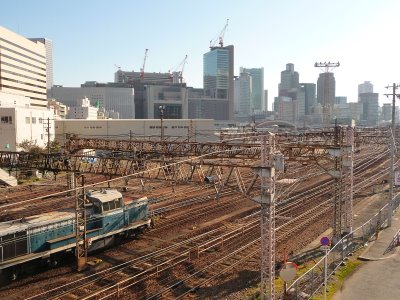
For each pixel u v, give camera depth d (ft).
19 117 235.61
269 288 66.49
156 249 95.71
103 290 70.79
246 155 88.58
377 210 135.13
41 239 82.69
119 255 92.27
